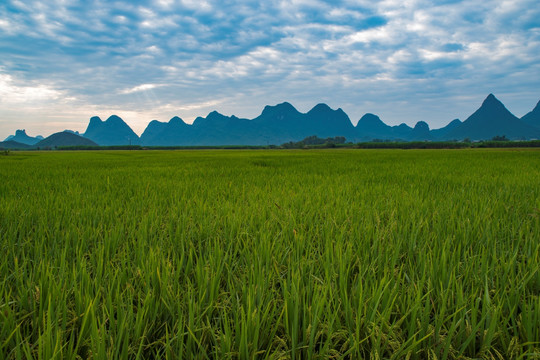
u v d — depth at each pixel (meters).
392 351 1.38
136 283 1.83
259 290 1.60
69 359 1.21
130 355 1.33
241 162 17.62
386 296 1.58
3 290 1.71
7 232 2.74
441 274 1.88
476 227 2.82
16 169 11.88
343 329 1.44
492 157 20.83
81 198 4.75
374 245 2.30
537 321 1.38
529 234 2.60
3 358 1.27
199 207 3.76
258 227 3.06
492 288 1.77
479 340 1.42
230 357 1.20
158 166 14.05
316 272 1.97
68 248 2.43
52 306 1.53
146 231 2.77
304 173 9.48
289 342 1.39
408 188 5.82
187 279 1.83
